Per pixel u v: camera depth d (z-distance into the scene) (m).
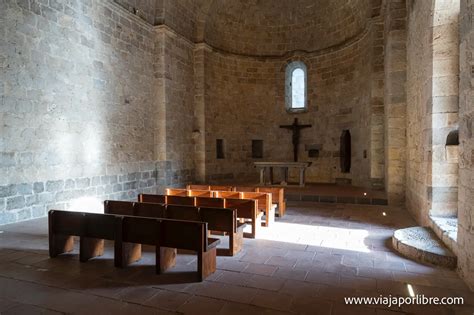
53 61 7.45
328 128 13.53
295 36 14.19
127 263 4.12
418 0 6.69
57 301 3.17
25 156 6.78
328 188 11.30
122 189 9.58
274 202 7.29
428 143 5.72
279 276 3.80
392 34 8.52
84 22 8.30
